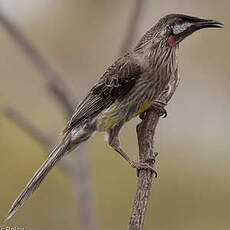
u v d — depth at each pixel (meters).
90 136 10.72
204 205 14.58
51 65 11.39
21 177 14.41
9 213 10.04
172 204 14.54
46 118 15.49
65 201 14.26
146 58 10.37
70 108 10.98
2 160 14.43
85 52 17.05
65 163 10.44
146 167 9.22
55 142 10.85
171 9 16.91
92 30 17.12
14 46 16.25
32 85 16.03
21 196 10.18
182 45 16.97
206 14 16.84
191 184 14.77
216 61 16.81
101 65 16.98
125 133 15.12
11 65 16.28
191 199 14.63
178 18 10.28
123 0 17.05
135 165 9.27
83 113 10.66
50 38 17.05
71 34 17.08
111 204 14.46
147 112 10.41
